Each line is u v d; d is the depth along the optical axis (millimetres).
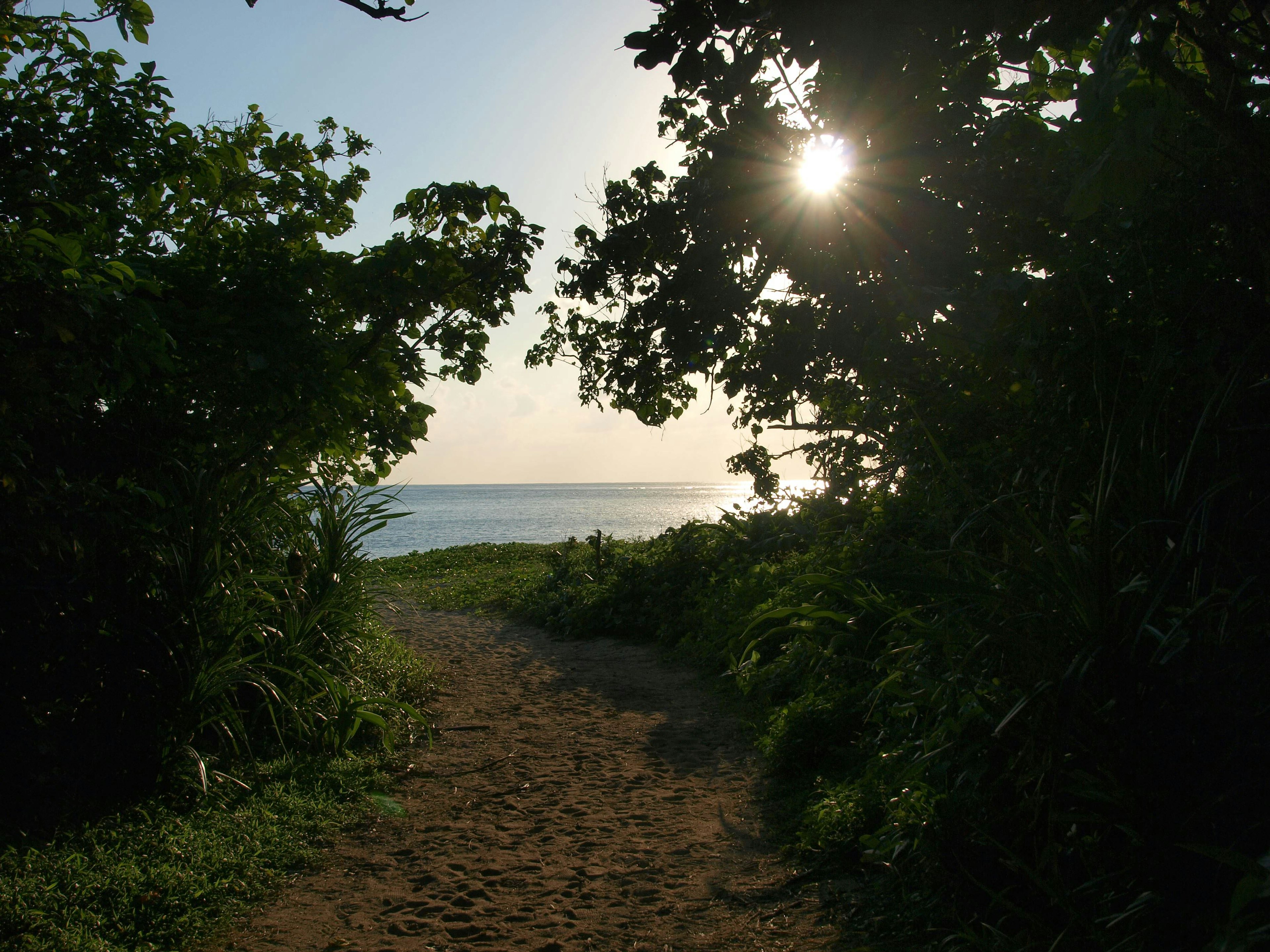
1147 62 2701
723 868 4641
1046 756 3037
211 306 5551
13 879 3947
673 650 11172
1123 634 2941
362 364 6492
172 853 4504
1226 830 2680
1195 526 2986
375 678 8086
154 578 5719
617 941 3896
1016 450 3854
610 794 5996
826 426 8211
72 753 5078
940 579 3250
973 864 3344
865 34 3156
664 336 7586
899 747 4281
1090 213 2988
